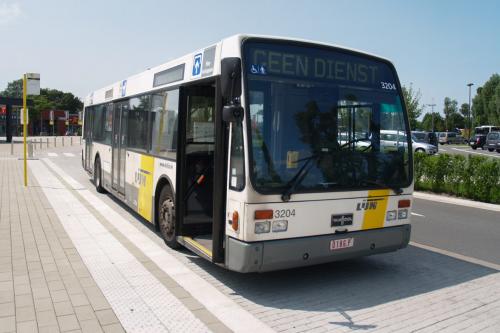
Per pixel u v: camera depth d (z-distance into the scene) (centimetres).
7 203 1066
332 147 552
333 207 544
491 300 532
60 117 9519
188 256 677
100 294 518
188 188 665
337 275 616
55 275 578
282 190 508
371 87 595
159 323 446
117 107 1055
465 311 498
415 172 1641
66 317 454
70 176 1681
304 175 525
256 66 519
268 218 501
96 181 1302
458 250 772
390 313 489
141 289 537
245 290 550
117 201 1139
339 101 567
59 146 4016
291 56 541
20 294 512
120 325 439
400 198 603
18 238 754
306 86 545
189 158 664
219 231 536
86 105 1546
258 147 503
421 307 508
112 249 705
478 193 1377
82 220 909
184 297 516
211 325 445
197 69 620
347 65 579
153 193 764
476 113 9694
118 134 1031
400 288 570
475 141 5053
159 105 762
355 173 566
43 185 1393
